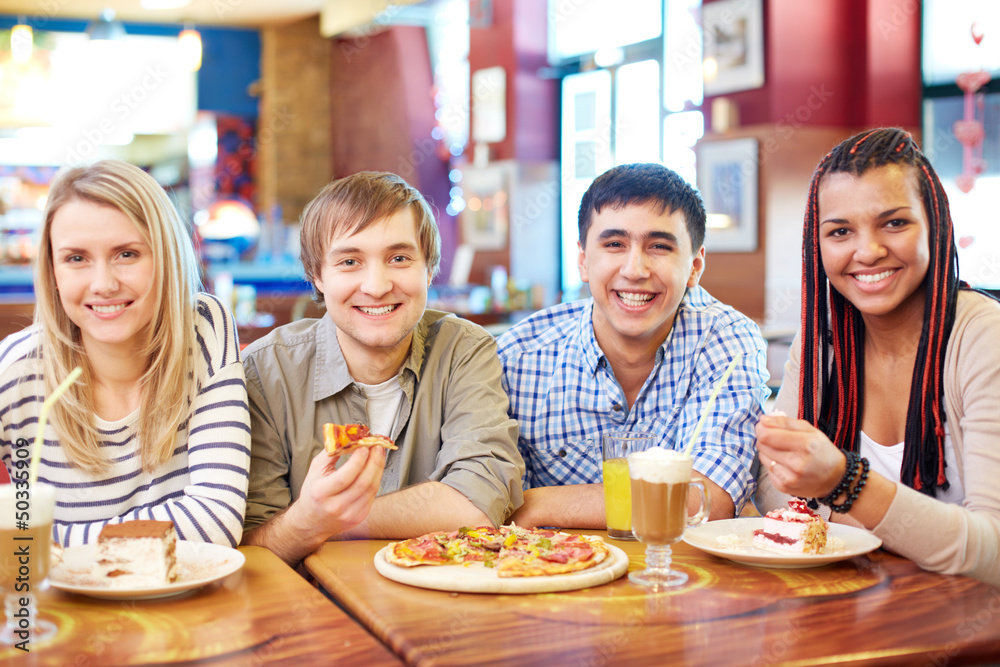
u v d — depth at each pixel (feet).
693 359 6.19
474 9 24.49
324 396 5.60
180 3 26.48
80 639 3.35
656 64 22.62
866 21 19.13
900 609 3.61
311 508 4.41
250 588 3.95
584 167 25.54
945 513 4.15
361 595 3.83
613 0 23.80
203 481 4.85
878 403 5.41
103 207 4.63
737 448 5.71
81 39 27.55
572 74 25.41
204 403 5.05
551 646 3.23
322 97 31.71
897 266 4.95
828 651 3.17
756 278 19.47
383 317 5.28
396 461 5.73
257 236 28.48
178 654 3.19
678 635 3.34
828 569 4.20
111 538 3.82
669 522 3.99
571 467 6.41
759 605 3.67
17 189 28.35
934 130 19.16
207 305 5.32
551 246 26.58
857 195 4.94
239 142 31.76
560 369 6.42
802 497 4.50
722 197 20.20
